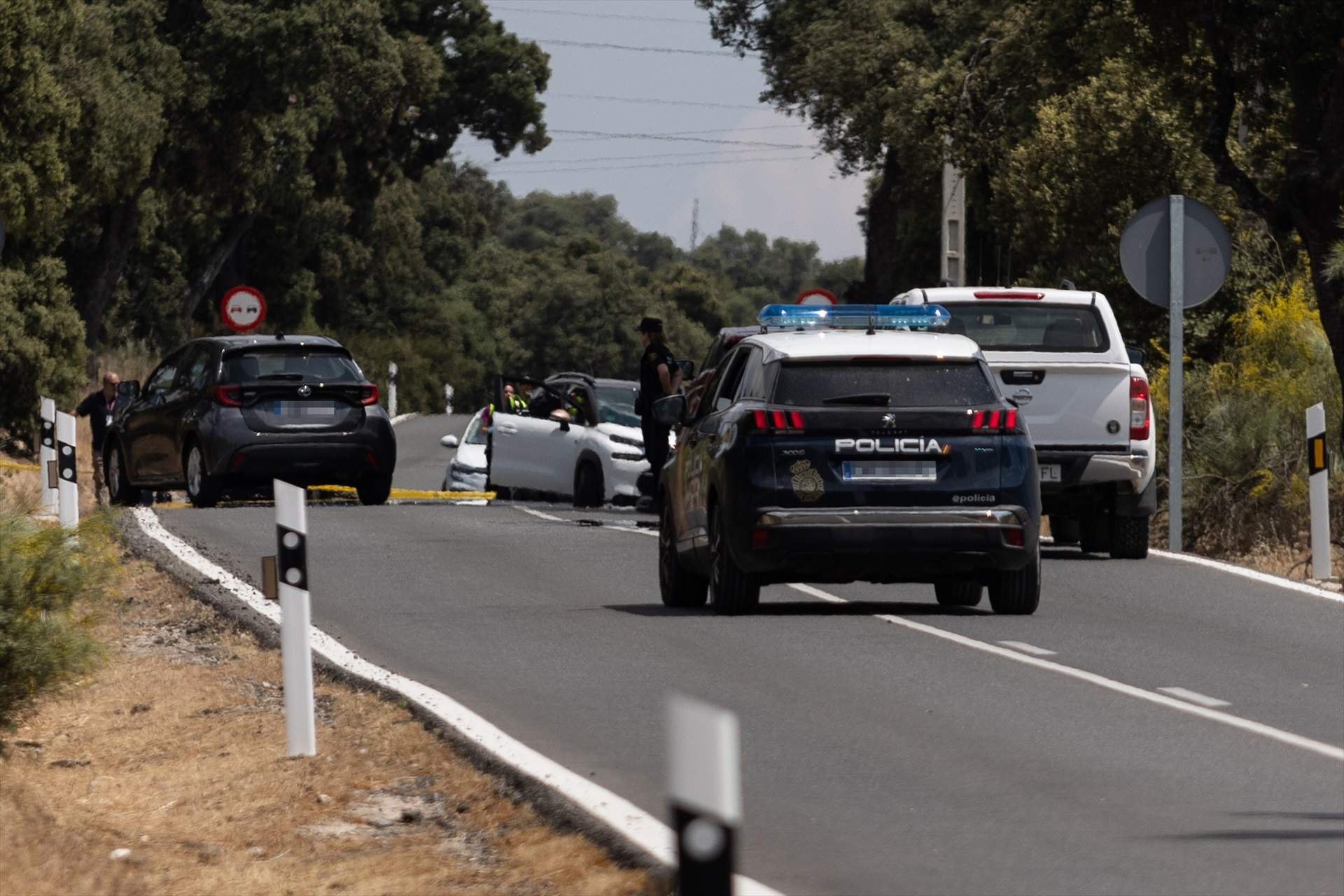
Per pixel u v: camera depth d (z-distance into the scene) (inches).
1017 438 1690.5
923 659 1477.6
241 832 1017.5
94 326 5949.8
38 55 4087.1
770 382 1702.8
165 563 2076.8
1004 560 1676.9
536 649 1545.3
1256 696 1330.0
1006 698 1311.5
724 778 418.9
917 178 4968.0
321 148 6934.1
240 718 1338.6
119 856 952.9
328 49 5772.6
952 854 898.1
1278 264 3393.2
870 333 1780.3
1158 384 2797.7
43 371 4530.0
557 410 3484.3
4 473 3467.0
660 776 1069.1
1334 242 2620.6
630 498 3292.3
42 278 4591.5
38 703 1302.9
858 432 1668.3
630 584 2032.5
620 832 912.9
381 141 7485.2
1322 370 2689.5
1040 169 3695.9
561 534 2546.8
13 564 1259.8
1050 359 2204.7
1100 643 1571.1
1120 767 1089.4
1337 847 907.4
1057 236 3639.3
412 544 2401.6
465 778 1081.4
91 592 1302.9
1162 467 2731.3
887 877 860.0
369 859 938.7
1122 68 3590.1
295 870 925.8
